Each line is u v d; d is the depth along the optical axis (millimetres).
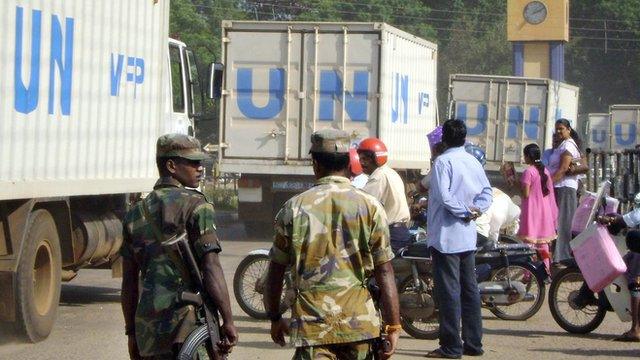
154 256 12617
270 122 46625
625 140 100438
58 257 23719
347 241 12422
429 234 21312
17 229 21891
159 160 13109
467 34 154875
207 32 119375
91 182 25188
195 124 39625
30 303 22156
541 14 103250
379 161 23422
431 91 57750
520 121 65062
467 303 21594
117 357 20750
